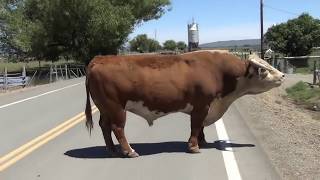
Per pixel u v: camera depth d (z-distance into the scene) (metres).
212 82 5.01
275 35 38.34
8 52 28.64
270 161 4.71
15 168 4.68
